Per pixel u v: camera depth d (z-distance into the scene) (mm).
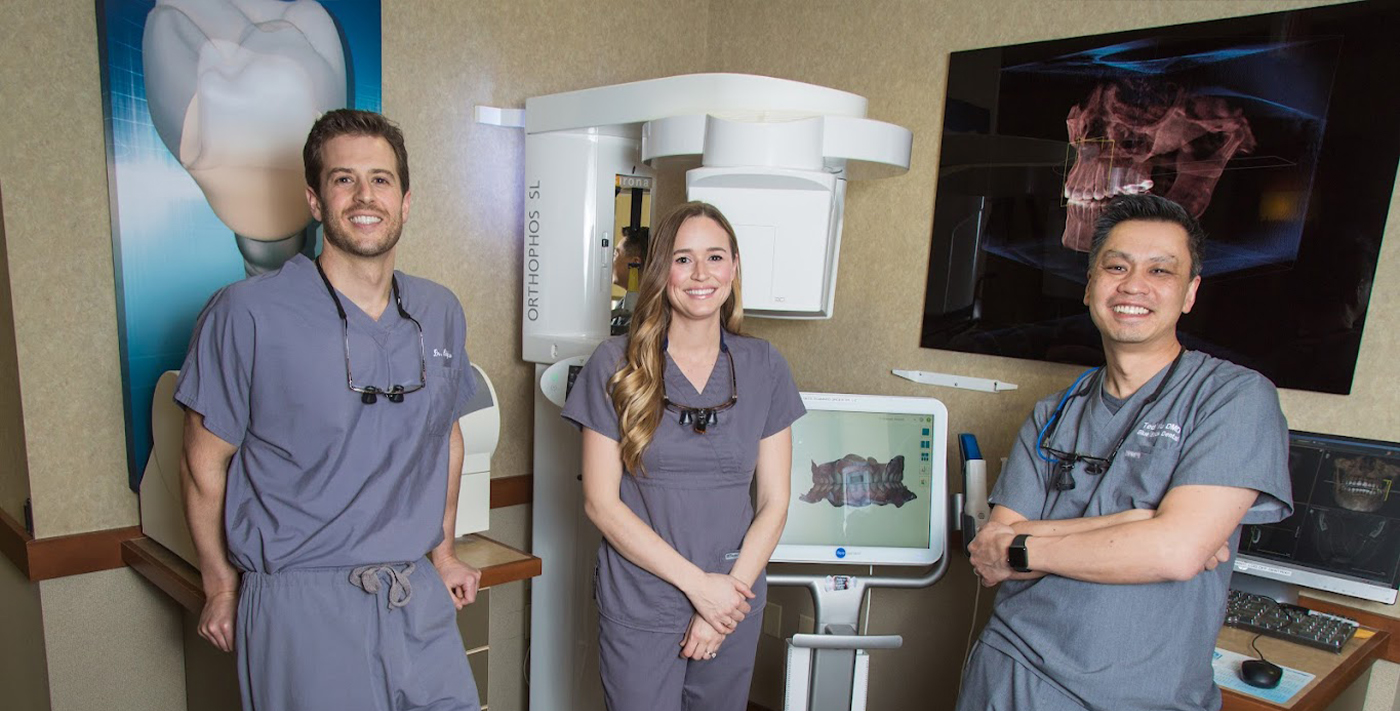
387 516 1444
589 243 2199
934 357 2395
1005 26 2201
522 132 2496
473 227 2434
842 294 2586
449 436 1599
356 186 1381
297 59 2004
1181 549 1263
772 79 1863
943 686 2438
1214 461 1295
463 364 1649
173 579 1689
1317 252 1774
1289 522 1754
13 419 1888
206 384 1383
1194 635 1334
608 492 1595
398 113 2232
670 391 1606
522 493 2613
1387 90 1673
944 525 1958
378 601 1413
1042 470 1550
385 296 1479
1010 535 1452
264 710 1390
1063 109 2094
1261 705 1390
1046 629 1405
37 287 1784
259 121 1968
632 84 1975
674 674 1626
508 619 2637
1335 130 1735
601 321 2240
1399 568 1637
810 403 1978
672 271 1573
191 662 2023
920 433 1983
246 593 1399
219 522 1447
